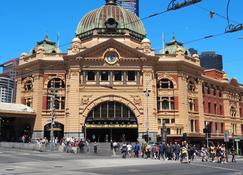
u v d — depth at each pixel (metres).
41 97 70.88
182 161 40.56
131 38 74.19
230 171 28.36
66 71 70.94
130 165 32.81
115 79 68.88
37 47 76.25
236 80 94.56
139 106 67.38
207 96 83.00
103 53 68.94
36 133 69.31
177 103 71.56
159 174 24.12
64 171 25.64
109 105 68.25
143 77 68.44
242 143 82.25
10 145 58.94
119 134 70.31
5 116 67.31
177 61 72.12
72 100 67.06
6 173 23.55
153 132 66.44
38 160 35.62
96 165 31.94
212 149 45.59
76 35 77.94
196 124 75.19
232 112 92.44
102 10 77.56
